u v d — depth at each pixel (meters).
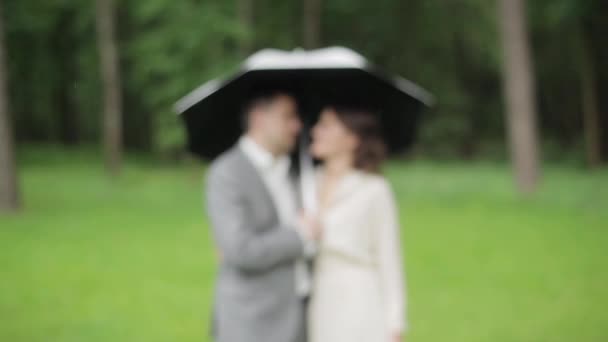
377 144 3.05
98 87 26.30
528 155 13.80
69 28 26.62
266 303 2.86
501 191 14.40
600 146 21.83
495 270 7.55
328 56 3.09
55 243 9.38
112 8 19.42
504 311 5.98
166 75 17.47
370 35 25.55
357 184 2.99
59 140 30.83
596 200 12.70
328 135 3.04
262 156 2.96
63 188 16.09
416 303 6.30
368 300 2.93
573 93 27.53
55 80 27.88
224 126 3.25
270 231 2.86
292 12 21.64
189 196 14.83
